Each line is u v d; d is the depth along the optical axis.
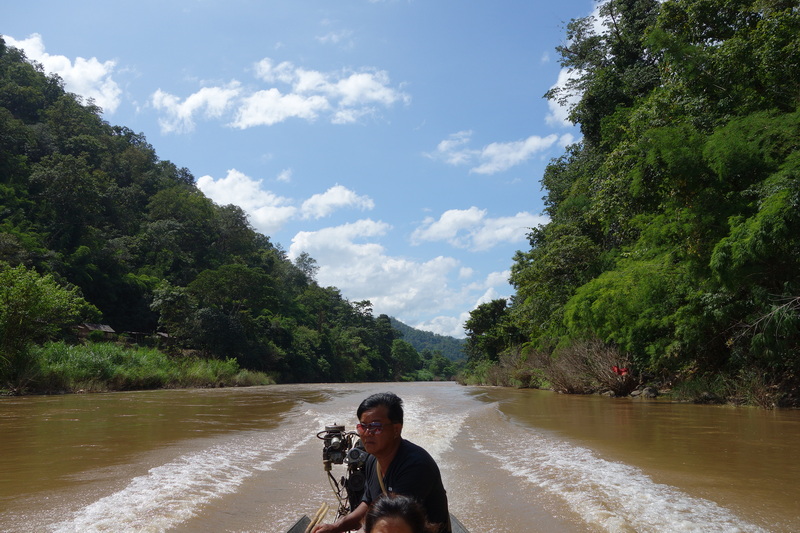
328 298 121.94
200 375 35.56
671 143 14.62
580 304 20.52
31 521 4.64
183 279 82.38
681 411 13.67
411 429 10.27
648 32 18.22
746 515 4.76
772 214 11.97
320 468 7.00
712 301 14.98
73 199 68.00
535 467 6.95
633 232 20.92
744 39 15.06
